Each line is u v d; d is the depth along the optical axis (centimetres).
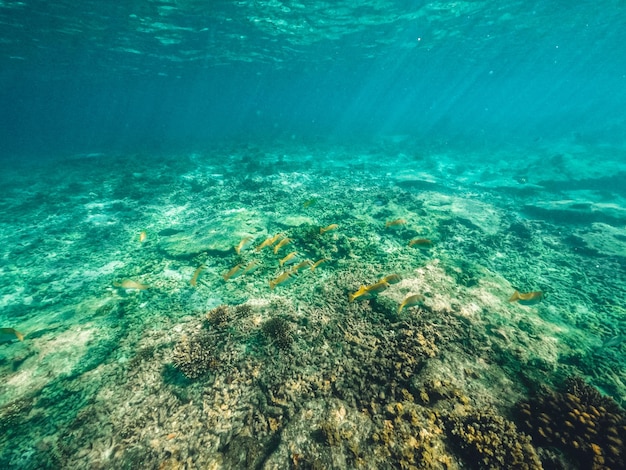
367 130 4925
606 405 421
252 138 3966
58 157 3042
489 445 365
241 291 788
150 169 2200
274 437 438
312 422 435
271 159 2525
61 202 1562
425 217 1273
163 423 467
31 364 561
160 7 1766
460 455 371
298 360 554
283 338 589
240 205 1455
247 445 426
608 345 550
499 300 689
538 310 704
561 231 1187
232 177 1931
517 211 1434
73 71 4053
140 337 636
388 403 457
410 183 1789
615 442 359
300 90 10925
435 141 3491
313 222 1185
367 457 379
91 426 462
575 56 4416
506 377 483
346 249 947
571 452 361
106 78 4975
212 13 1917
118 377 541
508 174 2114
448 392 446
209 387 518
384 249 1005
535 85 10375
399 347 553
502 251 1066
